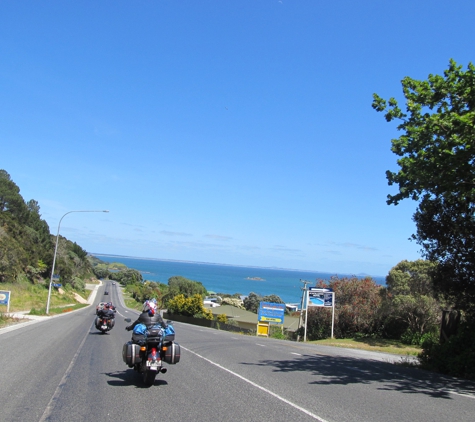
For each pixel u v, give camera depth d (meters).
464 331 13.31
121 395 7.74
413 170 12.11
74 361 11.54
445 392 9.20
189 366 11.38
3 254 58.16
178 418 6.37
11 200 90.88
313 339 41.12
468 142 10.99
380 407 7.44
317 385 9.41
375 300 38.47
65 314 40.66
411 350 26.58
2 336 16.61
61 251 100.06
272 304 42.81
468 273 15.22
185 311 62.09
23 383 8.49
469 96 11.75
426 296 32.78
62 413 6.51
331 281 43.34
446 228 15.47
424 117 12.23
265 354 15.65
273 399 7.76
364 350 24.97
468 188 11.99
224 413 6.70
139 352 8.46
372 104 13.31
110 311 20.95
